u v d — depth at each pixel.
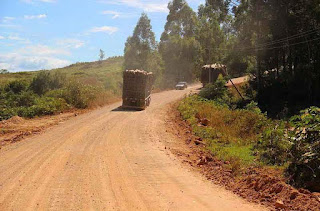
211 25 67.44
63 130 15.80
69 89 26.50
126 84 24.95
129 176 8.89
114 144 12.88
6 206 6.75
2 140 13.64
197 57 71.38
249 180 8.15
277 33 38.06
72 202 6.95
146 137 14.45
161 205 6.79
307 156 8.26
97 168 9.59
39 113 20.92
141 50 69.69
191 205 6.80
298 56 37.41
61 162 10.19
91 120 19.00
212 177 8.98
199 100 29.81
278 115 30.58
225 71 47.41
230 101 34.91
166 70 77.25
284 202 6.70
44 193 7.50
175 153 11.79
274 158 9.94
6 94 28.22
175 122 19.39
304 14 37.12
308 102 34.62
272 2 37.66
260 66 40.34
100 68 93.31
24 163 10.12
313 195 6.66
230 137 14.72
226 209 6.56
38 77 33.88
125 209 6.58
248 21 41.19
